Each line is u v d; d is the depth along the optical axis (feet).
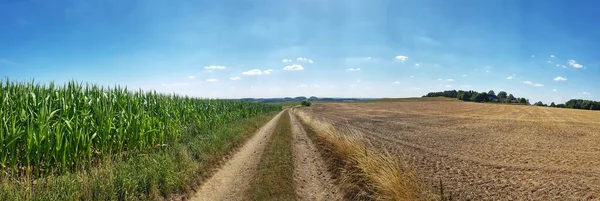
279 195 25.36
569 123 115.85
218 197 24.85
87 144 26.55
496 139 71.36
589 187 32.78
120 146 31.12
